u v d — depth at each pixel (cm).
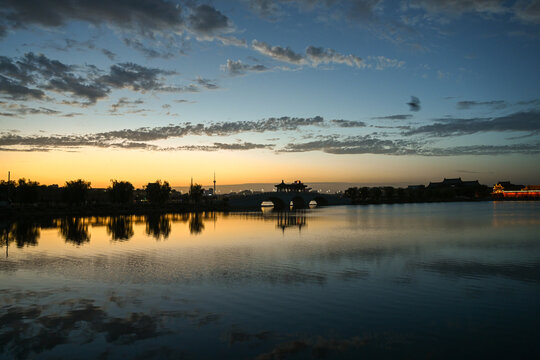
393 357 1477
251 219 9988
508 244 4584
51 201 14975
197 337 1653
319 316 1934
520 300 2212
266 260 3519
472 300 2211
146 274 2894
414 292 2384
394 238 5294
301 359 1452
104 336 1661
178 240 5100
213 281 2662
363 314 1962
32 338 1638
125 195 12925
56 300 2189
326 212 14375
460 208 16562
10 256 3731
